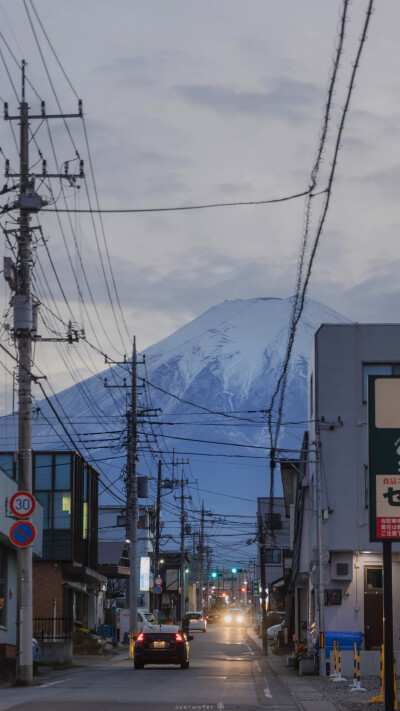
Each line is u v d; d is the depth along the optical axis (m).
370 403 27.56
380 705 32.03
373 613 58.16
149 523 149.88
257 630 133.25
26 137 39.97
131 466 77.38
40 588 78.56
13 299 40.53
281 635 86.94
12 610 54.44
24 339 40.75
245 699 33.56
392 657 27.05
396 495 27.22
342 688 41.31
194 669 55.38
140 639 55.06
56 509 79.94
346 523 59.03
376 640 57.88
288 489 85.69
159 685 40.00
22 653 40.00
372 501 27.27
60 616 78.56
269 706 31.08
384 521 27.19
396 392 27.53
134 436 77.50
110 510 131.50
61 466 80.69
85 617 96.44
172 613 187.00
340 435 60.00
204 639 119.38
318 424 60.16
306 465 70.69
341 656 51.06
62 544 79.38
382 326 60.84
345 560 58.69
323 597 54.62
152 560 150.38
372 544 58.59
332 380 60.47
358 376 60.41
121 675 47.84
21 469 40.59
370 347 60.66
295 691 39.03
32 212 40.25
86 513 87.06
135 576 75.44
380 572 58.69
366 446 59.78
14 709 27.41
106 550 113.69
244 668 57.75
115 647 88.50
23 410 40.78
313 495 63.69
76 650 75.62
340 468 59.69
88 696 33.06
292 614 88.50
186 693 35.50
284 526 134.38
